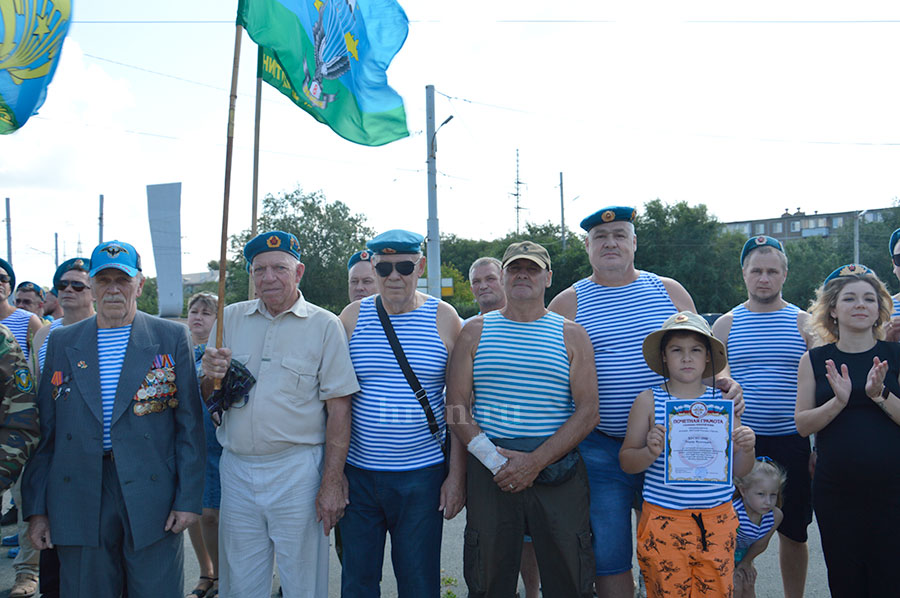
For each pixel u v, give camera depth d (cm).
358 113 450
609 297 373
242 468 327
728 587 303
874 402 313
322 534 336
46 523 309
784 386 384
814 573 453
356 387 333
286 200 4678
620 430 355
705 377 333
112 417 305
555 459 316
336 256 4591
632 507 370
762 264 399
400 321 349
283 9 379
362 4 453
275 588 441
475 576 323
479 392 335
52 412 313
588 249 386
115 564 309
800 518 383
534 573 409
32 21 371
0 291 559
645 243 3859
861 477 307
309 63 403
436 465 338
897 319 371
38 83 375
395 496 330
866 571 314
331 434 331
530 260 325
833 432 319
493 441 326
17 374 303
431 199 1559
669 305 366
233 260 4184
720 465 307
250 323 343
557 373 326
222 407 323
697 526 304
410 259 340
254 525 327
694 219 3797
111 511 305
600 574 345
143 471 308
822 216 7744
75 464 303
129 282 321
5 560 501
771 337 393
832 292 338
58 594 333
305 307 345
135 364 313
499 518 322
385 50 468
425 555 330
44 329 490
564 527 316
